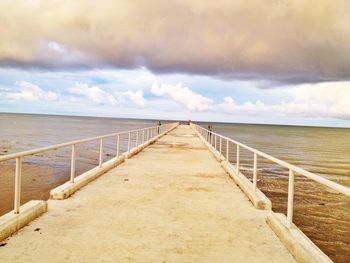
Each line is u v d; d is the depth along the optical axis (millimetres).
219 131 132625
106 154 36031
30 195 16266
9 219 4777
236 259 4051
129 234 4816
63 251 4133
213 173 10531
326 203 15969
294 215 13789
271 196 17344
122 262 3867
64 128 111875
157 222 5426
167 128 35625
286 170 28391
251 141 75562
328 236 11375
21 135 67688
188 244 4500
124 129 110812
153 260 3951
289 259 4086
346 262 9234
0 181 19453
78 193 7320
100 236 4695
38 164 27266
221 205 6629
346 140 111750
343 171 30703
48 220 5355
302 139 101375
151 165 11992
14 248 4188
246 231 5102
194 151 17109
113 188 7949
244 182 8156
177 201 6875
